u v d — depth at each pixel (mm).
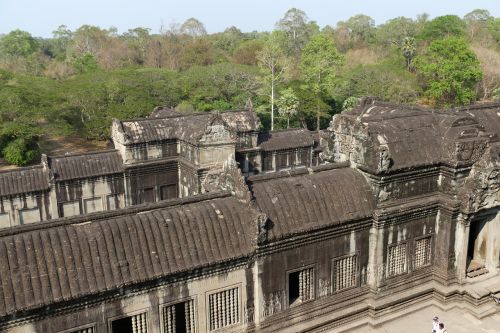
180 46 110938
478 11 147250
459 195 21469
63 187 32594
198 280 16781
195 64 101562
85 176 32938
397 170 20094
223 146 32656
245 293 17938
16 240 14641
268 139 40125
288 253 18562
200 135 31781
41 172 32562
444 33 102938
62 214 32906
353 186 20266
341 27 133625
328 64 75500
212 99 76000
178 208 17328
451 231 21797
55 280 14367
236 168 18266
